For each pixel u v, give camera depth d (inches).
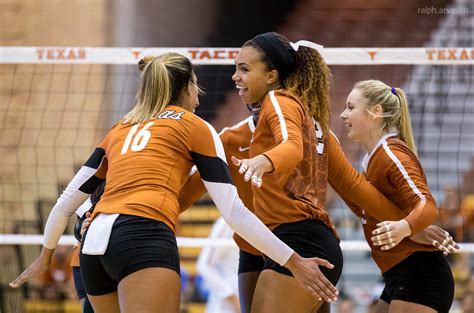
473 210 1004.6
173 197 372.5
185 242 639.1
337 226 1074.1
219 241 641.6
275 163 355.9
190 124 381.4
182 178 381.7
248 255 466.3
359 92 462.3
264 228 369.1
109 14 1476.4
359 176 442.0
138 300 349.1
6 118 1269.7
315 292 364.8
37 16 1444.4
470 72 1232.2
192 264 1075.3
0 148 1252.5
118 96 1274.6
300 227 394.3
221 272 698.8
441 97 1210.0
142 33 1475.1
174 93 400.8
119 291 357.1
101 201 376.2
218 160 378.9
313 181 406.9
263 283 391.2
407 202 431.2
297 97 411.2
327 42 1460.4
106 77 1282.0
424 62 631.2
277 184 398.3
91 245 362.9
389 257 448.8
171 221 367.9
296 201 396.2
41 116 1274.6
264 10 1496.1
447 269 448.5
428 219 414.0
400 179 434.0
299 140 376.2
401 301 441.1
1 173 1240.2
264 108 402.3
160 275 351.9
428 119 1218.0
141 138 381.4
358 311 1004.6
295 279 383.9
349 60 627.8
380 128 458.6
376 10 1462.8
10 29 1434.5
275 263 389.7
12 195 1214.9
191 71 409.4
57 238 417.7
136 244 355.3
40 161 1250.0
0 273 1026.7
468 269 973.8
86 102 1274.6
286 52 421.4
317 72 424.8
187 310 965.8
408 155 445.1
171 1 1498.5
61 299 970.1
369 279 1075.3
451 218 980.6
